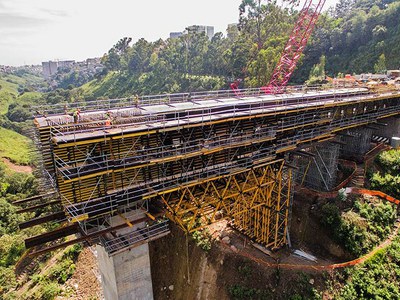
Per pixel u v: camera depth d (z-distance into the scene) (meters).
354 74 81.94
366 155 44.28
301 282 28.69
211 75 117.56
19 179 55.81
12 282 35.72
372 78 66.50
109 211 20.33
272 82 78.25
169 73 129.00
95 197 20.42
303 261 31.86
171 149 23.19
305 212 35.78
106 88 148.38
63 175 17.75
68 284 33.75
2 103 141.25
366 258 30.55
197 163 25.67
